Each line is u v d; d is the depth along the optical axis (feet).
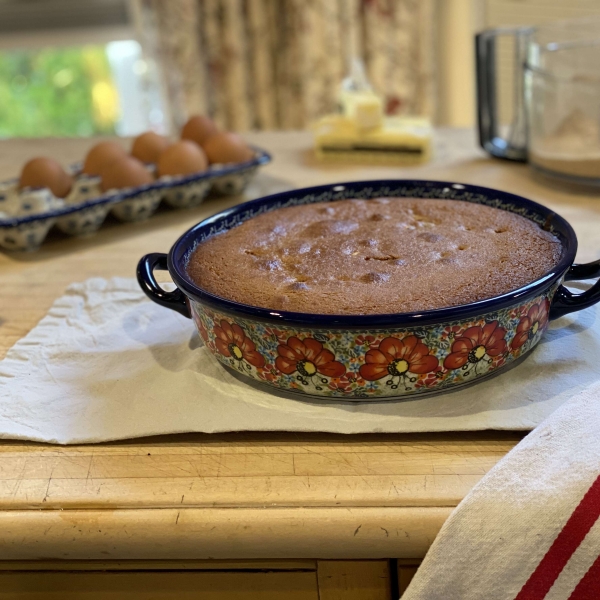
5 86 7.94
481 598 1.38
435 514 1.42
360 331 1.48
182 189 3.23
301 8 6.54
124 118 8.16
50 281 2.62
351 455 1.58
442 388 1.63
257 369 1.65
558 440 1.43
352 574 1.57
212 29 6.72
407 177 3.53
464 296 1.66
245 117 7.08
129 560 1.62
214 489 1.52
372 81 7.05
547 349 1.83
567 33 3.61
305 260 1.91
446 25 7.35
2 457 1.66
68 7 7.34
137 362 1.95
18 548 1.52
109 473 1.59
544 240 1.91
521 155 3.58
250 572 1.61
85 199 3.24
